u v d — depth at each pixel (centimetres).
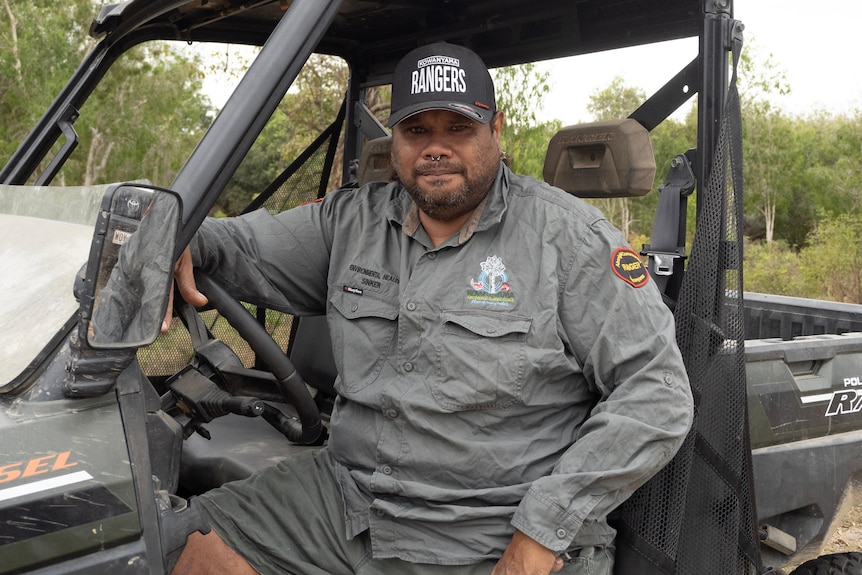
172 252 123
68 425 119
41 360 122
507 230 173
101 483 117
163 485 138
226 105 138
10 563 111
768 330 327
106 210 117
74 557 116
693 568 178
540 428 171
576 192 213
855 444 223
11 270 142
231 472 208
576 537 167
